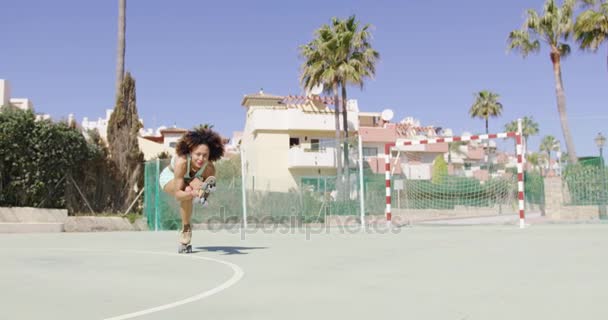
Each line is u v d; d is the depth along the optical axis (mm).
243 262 8273
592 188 24547
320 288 5863
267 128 45656
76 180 19875
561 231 15625
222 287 5930
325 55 39125
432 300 5121
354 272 7102
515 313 4520
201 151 8859
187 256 9203
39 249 10820
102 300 5215
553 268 7277
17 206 18484
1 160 18141
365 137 48719
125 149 21328
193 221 20797
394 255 9164
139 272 7191
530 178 33250
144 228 19672
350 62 38469
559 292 5461
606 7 30781
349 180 25828
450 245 11055
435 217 31953
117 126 21391
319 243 11898
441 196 33875
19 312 4684
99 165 20594
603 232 14891
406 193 32125
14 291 5746
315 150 45438
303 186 24422
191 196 8922
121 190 21016
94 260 8695
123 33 23906
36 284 6219
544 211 28781
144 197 20156
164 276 6805
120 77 23703
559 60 33469
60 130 19297
